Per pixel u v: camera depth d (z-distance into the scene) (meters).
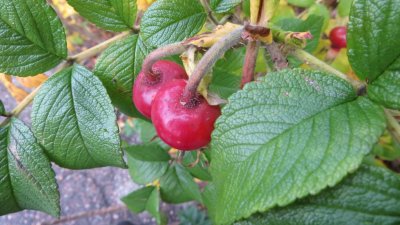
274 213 0.08
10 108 0.33
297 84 0.08
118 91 0.11
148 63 0.09
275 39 0.09
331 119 0.07
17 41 0.10
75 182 0.32
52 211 0.11
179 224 0.27
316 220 0.07
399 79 0.08
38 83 0.13
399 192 0.07
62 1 0.17
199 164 0.15
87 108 0.10
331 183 0.07
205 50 0.09
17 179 0.11
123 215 0.31
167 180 0.18
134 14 0.11
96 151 0.10
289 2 0.17
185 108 0.09
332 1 0.18
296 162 0.07
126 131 0.29
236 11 0.12
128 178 0.32
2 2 0.10
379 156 0.17
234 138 0.08
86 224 0.31
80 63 0.11
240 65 0.13
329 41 0.17
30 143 0.10
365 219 0.07
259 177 0.07
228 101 0.08
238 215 0.07
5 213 0.11
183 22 0.10
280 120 0.07
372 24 0.08
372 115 0.07
